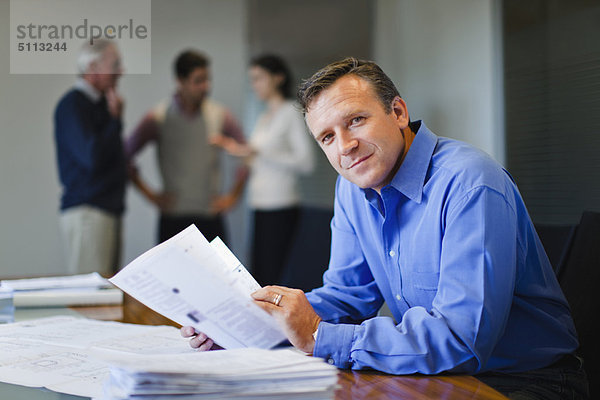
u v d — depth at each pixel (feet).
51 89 13.29
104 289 5.34
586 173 9.69
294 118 12.53
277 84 12.61
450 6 12.87
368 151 3.66
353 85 3.65
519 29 11.07
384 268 4.18
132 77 13.83
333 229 4.71
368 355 3.07
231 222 14.53
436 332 3.05
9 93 13.03
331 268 4.64
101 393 2.62
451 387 2.77
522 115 11.04
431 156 3.87
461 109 12.71
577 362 3.86
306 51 15.31
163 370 2.25
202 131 12.44
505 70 11.37
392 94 3.77
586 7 9.59
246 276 3.37
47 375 2.94
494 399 2.58
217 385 2.26
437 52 13.47
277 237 12.68
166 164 12.44
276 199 12.64
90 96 10.58
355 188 4.39
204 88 12.31
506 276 3.28
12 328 4.10
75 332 3.95
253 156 12.69
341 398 2.61
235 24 14.66
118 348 3.47
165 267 2.85
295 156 12.53
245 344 3.11
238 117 14.76
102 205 10.67
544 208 10.58
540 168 10.66
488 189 3.42
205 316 2.97
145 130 12.25
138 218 13.80
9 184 13.09
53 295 5.07
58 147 10.71
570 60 9.98
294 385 2.32
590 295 4.00
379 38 15.79
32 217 13.24
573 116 9.96
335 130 3.67
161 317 4.62
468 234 3.33
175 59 13.46
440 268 3.41
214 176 12.80
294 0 15.12
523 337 3.83
